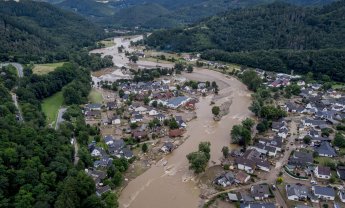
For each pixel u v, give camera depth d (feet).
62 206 375.04
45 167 442.91
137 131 646.74
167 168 538.88
